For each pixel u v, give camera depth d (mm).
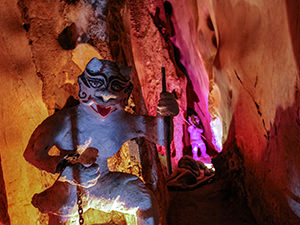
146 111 2188
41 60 1720
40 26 1717
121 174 1532
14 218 1495
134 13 3551
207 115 4812
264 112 2104
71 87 1894
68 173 1316
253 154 2377
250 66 2238
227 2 2480
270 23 1933
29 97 1649
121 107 1427
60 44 1820
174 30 4668
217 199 2738
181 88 4656
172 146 4473
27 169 1607
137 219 1440
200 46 3686
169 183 3180
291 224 1821
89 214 1905
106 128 1477
